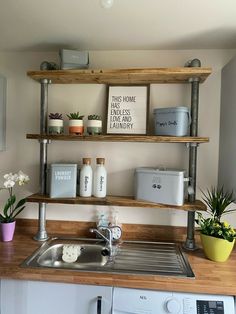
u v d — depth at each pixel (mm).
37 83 1752
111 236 1564
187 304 1106
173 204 1404
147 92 1643
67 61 1512
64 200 1487
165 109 1472
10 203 1627
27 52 1756
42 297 1193
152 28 1396
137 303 1134
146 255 1476
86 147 1731
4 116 1731
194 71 1400
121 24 1362
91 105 1718
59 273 1191
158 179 1448
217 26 1360
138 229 1696
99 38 1530
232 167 1419
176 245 1603
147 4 1177
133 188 1696
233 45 1587
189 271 1246
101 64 1704
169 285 1120
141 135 1587
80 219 1744
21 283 1203
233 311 1096
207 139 1394
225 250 1346
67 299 1182
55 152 1746
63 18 1315
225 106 1544
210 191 1640
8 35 1515
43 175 1605
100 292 1163
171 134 1449
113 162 1717
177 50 1663
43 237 1629
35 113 1754
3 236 1590
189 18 1288
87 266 1347
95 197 1558
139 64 1685
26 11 1255
